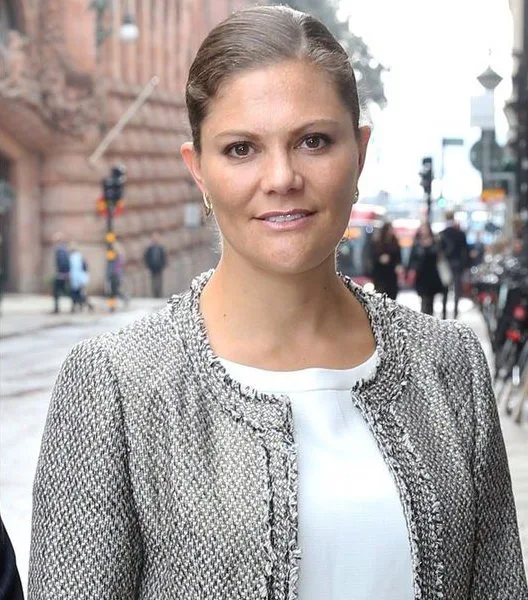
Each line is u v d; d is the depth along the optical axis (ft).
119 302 134.72
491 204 151.23
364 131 8.11
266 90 7.57
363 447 7.80
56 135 138.72
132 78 155.43
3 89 125.29
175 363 7.84
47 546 7.66
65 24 139.33
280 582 7.33
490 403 8.37
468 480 7.95
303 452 7.67
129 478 7.66
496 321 51.96
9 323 101.24
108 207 123.13
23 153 138.00
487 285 69.62
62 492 7.68
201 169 7.98
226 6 205.46
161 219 162.91
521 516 27.48
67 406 7.80
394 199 271.28
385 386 8.09
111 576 7.58
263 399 7.73
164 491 7.57
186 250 174.50
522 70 98.63
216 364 7.83
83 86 140.05
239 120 7.61
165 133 164.25
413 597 7.59
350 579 7.49
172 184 167.43
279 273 7.77
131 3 157.28
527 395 43.34
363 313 8.36
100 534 7.60
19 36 129.29
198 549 7.43
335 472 7.63
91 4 137.90
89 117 139.85
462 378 8.35
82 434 7.70
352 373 8.04
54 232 140.87
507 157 120.47
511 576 8.27
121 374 7.80
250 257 7.77
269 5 7.93
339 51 7.77
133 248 151.43
